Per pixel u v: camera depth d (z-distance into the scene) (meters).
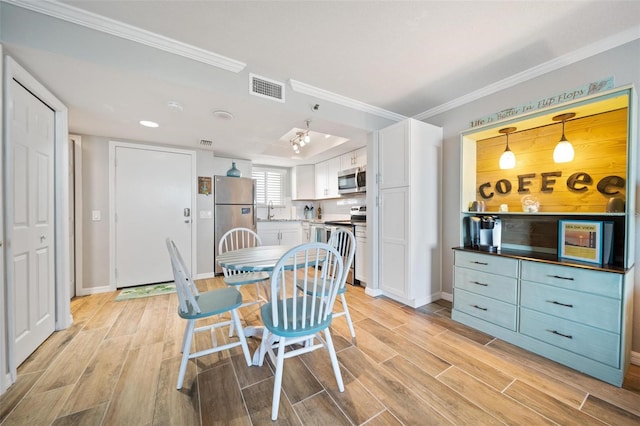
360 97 2.68
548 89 2.09
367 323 2.32
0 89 1.43
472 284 2.22
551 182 2.07
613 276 1.48
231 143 3.52
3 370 1.42
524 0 1.44
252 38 1.76
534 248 2.17
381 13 1.53
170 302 2.83
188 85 1.88
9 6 1.41
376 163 3.01
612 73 1.77
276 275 1.33
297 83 2.35
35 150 1.83
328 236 4.13
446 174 2.86
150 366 1.68
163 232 3.53
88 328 2.20
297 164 5.59
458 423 1.23
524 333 1.88
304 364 1.71
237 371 1.64
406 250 2.65
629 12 1.52
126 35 1.66
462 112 2.70
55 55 1.50
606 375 1.51
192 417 1.27
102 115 2.45
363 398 1.40
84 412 1.29
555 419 1.25
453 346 1.92
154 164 3.48
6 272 1.49
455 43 1.82
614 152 1.75
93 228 3.10
